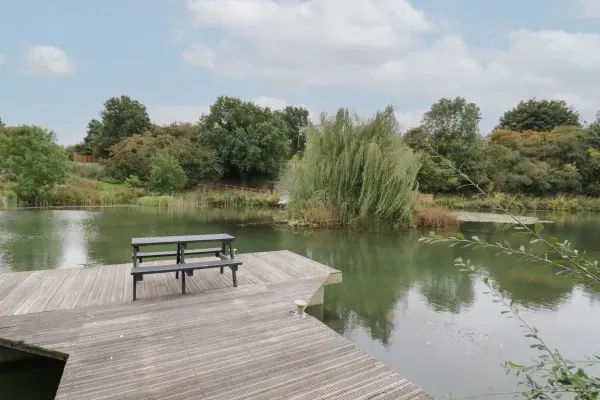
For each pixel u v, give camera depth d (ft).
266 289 15.34
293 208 46.91
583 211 72.02
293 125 144.87
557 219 59.41
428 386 11.29
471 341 14.44
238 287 15.52
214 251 17.35
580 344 14.21
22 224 41.37
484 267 26.04
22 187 58.39
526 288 21.16
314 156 46.29
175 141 92.43
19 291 14.25
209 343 10.36
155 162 77.92
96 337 10.50
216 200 71.46
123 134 118.01
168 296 14.14
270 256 21.62
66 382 8.23
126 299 13.65
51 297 13.65
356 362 9.55
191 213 58.70
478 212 64.44
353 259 28.81
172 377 8.56
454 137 79.46
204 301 13.73
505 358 13.05
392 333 15.19
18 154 60.39
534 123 112.78
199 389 8.13
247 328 11.44
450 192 74.79
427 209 46.85
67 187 66.28
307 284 16.14
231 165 96.94
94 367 8.89
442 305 18.54
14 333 10.57
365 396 8.12
